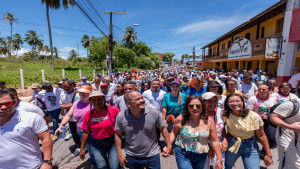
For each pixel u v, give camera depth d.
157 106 3.87
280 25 11.77
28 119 1.79
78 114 2.89
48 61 43.78
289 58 7.93
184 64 53.81
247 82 4.55
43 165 1.86
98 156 2.44
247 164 2.20
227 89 3.82
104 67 37.62
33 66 30.47
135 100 1.92
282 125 1.97
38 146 1.97
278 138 2.19
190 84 4.08
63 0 23.70
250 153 2.21
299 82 5.89
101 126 2.39
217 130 2.39
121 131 2.17
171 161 3.28
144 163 2.18
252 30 15.49
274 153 3.35
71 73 22.75
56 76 17.11
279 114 2.02
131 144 2.14
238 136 2.26
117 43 39.59
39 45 59.06
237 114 2.26
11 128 1.72
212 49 27.36
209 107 2.27
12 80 13.05
